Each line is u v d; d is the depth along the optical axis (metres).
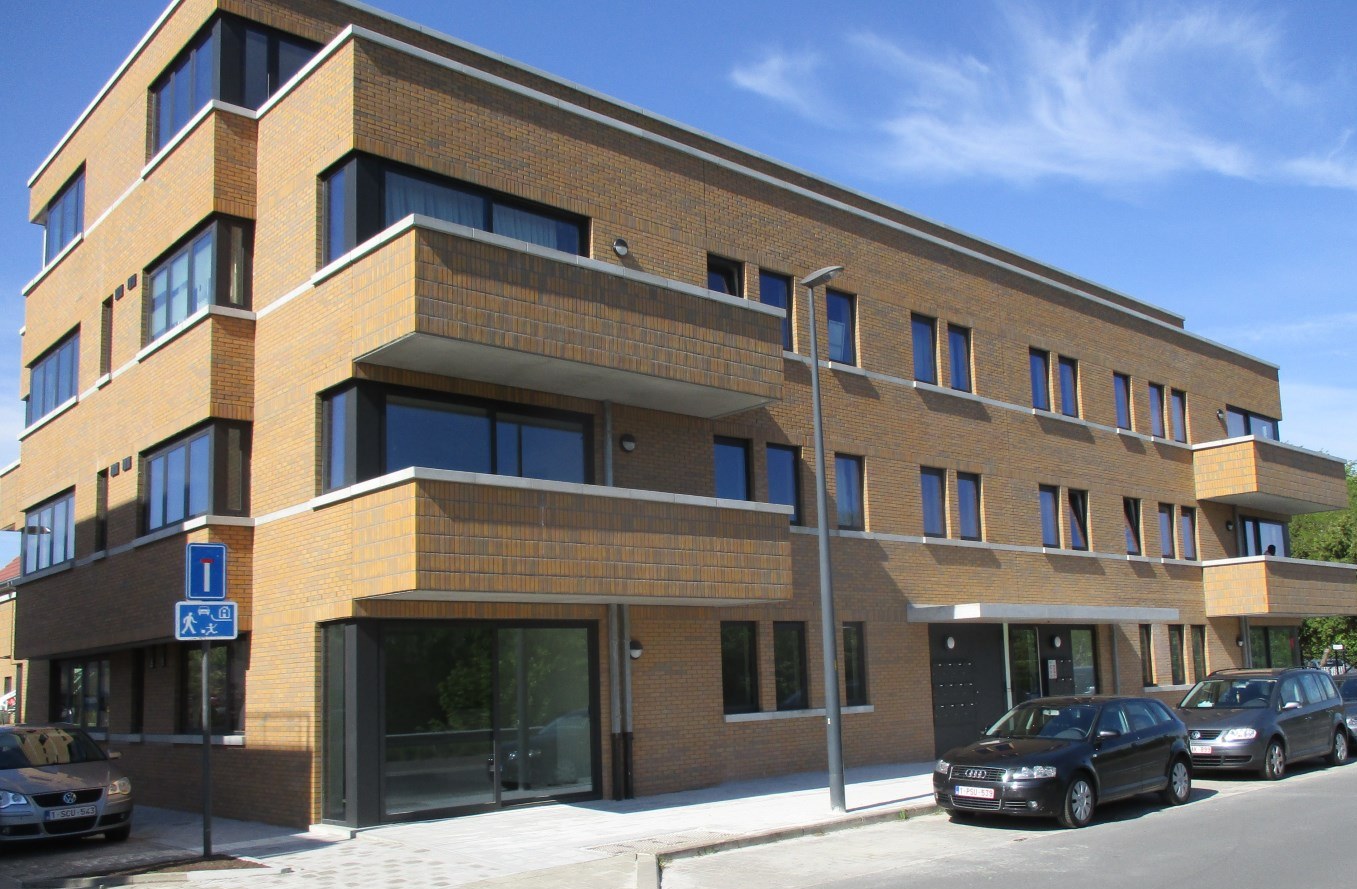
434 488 13.15
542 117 16.86
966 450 23.22
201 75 17.53
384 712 14.10
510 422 15.96
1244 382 33.41
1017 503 24.23
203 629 11.77
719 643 18.09
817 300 20.86
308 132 15.70
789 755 18.80
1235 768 18.19
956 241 24.83
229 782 15.98
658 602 16.39
